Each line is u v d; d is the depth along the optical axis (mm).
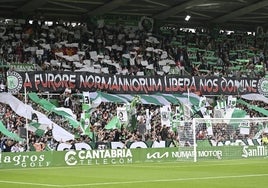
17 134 37250
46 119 38594
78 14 51156
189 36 54219
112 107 41594
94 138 39500
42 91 40188
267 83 47656
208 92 45594
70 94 40969
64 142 38438
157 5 49406
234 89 46562
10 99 38469
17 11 48656
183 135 40625
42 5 47500
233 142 41562
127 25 52219
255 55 55062
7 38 45500
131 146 40000
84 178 24688
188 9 52062
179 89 44688
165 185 20359
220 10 52719
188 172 27219
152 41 51531
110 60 47688
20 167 34406
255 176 23812
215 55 53250
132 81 43375
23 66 43000
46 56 45500
